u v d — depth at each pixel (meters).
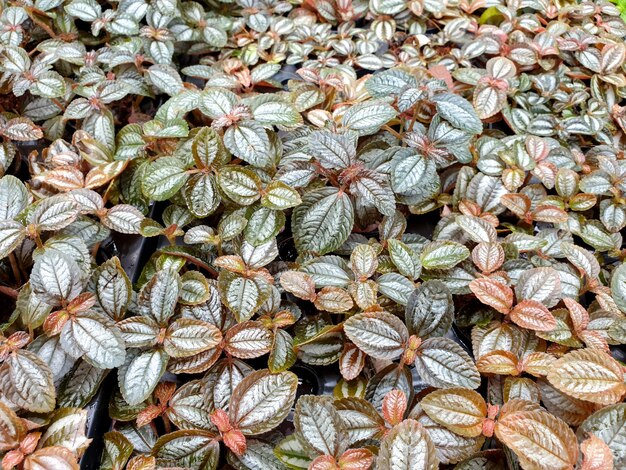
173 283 0.34
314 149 0.38
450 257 0.37
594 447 0.25
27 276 0.40
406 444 0.26
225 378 0.34
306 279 0.36
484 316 0.37
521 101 0.52
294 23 0.60
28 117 0.50
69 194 0.39
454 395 0.30
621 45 0.54
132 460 0.30
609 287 0.39
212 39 0.58
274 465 0.30
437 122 0.42
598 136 0.50
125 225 0.39
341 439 0.28
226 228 0.39
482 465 0.29
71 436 0.29
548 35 0.56
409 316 0.33
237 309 0.34
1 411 0.29
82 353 0.31
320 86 0.49
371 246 0.39
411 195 0.42
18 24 0.52
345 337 0.35
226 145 0.40
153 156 0.46
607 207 0.43
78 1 0.55
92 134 0.46
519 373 0.32
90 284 0.35
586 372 0.29
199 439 0.31
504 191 0.43
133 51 0.53
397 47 0.61
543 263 0.40
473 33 0.60
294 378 0.32
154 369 0.32
